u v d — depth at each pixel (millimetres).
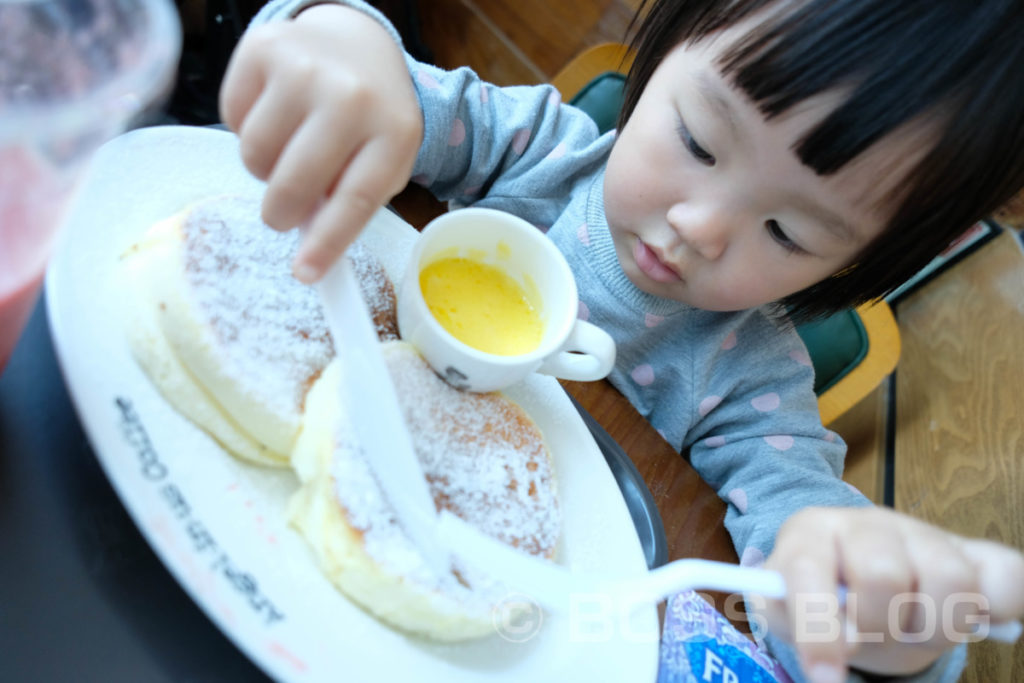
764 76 479
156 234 379
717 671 467
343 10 546
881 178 502
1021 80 479
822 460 774
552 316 516
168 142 436
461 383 448
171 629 321
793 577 370
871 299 696
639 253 657
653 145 578
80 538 323
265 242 401
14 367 353
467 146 777
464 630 366
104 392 321
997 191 553
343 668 317
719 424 815
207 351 341
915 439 1273
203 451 344
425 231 475
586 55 1143
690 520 625
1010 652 771
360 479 350
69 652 295
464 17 1678
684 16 583
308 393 377
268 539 341
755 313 848
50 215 264
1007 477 1001
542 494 449
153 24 261
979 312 1345
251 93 394
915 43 458
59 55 272
